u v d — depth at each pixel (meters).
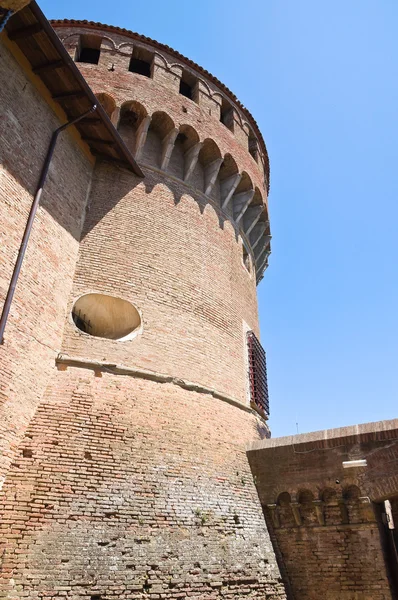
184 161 20.33
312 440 14.83
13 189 12.49
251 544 12.77
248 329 19.84
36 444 10.99
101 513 10.48
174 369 14.73
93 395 12.55
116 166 18.08
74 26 20.66
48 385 12.32
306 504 14.27
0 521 9.55
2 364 10.88
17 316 11.77
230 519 12.75
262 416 18.73
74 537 9.87
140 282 15.66
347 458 14.16
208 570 11.16
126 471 11.46
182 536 11.27
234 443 15.05
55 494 10.32
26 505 9.93
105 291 14.89
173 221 18.08
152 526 10.95
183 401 14.23
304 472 14.48
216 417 14.98
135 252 16.23
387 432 13.99
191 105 20.64
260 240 25.17
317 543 13.67
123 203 17.22
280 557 13.86
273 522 14.38
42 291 13.06
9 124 12.87
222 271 19.23
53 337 13.16
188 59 21.91
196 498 12.29
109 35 20.61
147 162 18.98
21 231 12.52
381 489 13.44
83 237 15.90
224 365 16.81
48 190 14.44
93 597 9.32
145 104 18.95
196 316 16.61
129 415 12.63
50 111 15.31
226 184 21.80
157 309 15.48
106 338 14.11
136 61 21.83
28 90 14.17
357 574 12.90
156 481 11.77
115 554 10.05
